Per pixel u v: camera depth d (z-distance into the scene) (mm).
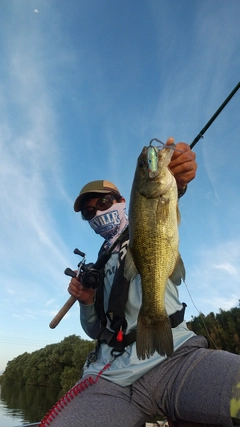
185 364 681
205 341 750
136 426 708
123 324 754
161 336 633
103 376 717
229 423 588
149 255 657
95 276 822
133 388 693
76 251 896
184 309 780
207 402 609
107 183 983
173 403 661
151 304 649
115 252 888
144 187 663
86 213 992
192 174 708
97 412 672
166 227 654
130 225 685
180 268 658
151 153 651
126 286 778
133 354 721
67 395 735
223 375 619
